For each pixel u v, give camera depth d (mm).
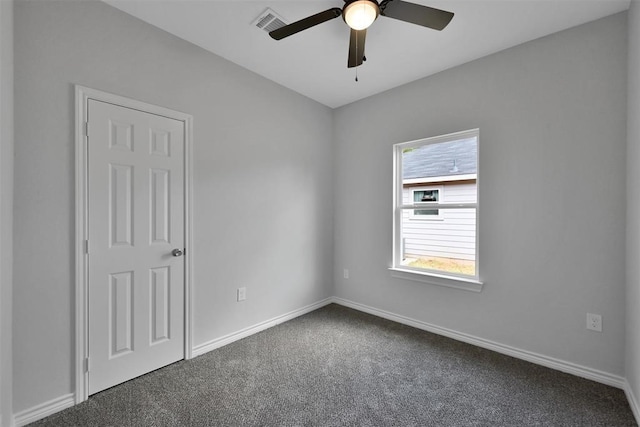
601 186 1910
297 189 3154
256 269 2740
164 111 2094
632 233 1703
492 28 2035
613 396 1770
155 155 2053
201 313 2322
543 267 2135
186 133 2219
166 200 2115
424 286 2807
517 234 2248
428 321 2775
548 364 2109
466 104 2518
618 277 1853
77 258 1705
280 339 2586
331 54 2414
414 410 1667
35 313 1571
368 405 1709
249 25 2047
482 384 1913
